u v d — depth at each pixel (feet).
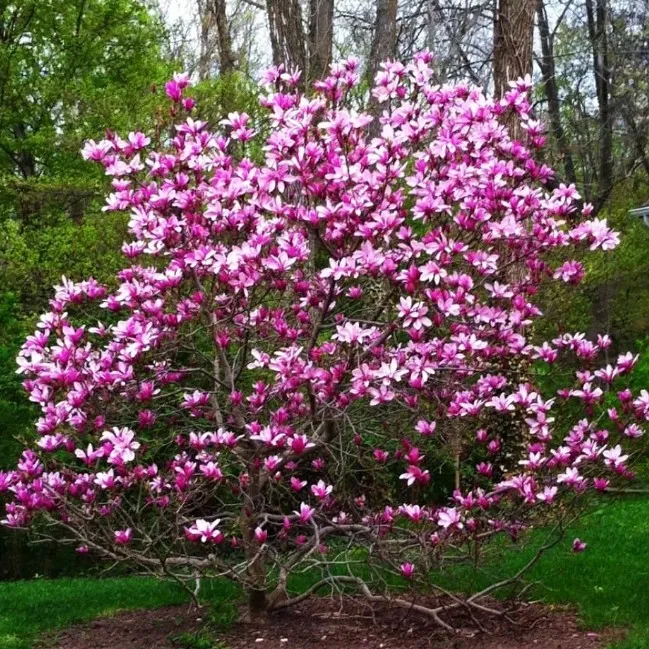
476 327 17.63
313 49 43.88
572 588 20.02
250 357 22.50
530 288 17.66
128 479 17.26
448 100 17.95
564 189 17.39
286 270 16.34
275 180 16.72
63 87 64.18
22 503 17.61
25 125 71.87
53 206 54.19
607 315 60.90
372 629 18.35
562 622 17.99
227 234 18.02
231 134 18.44
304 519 17.22
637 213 44.70
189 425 21.08
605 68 72.28
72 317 26.86
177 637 18.44
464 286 15.90
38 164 71.20
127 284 17.26
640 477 34.73
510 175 17.17
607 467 16.52
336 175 16.14
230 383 18.40
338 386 16.52
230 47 63.10
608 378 16.83
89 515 17.58
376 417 19.06
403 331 18.33
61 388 16.83
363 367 15.74
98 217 41.83
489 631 17.74
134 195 17.66
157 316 17.38
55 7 67.82
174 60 71.05
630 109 71.67
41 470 17.47
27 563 30.76
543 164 18.10
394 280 16.38
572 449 16.46
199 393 18.52
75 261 41.91
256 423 17.10
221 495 24.94
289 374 16.12
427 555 17.46
